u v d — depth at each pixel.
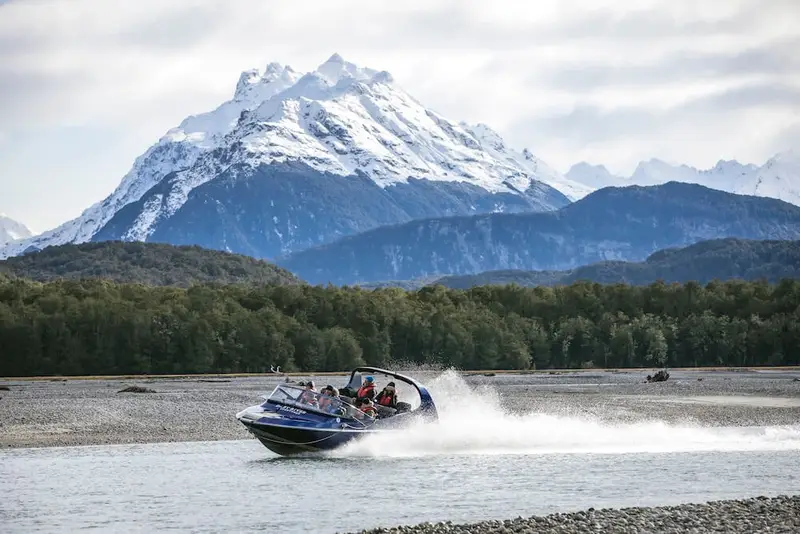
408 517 59.47
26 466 78.62
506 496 65.81
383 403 87.25
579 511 59.59
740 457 83.94
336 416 83.00
